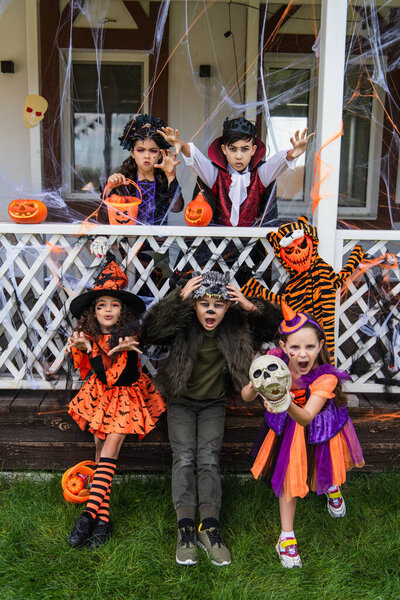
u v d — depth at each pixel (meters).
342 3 3.12
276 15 6.06
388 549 2.81
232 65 6.16
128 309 3.06
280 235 3.14
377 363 3.55
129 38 6.08
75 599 2.49
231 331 2.98
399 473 3.46
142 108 6.30
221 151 3.68
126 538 2.87
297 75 6.27
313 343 2.68
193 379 3.04
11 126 6.17
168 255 3.38
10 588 2.53
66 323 3.43
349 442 2.82
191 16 6.05
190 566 2.66
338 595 2.52
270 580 2.61
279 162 3.58
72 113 6.28
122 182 3.64
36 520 3.01
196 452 3.01
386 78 6.34
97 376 3.00
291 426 2.71
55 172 6.28
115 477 3.45
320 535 2.93
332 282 3.19
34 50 5.96
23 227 3.28
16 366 3.74
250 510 3.10
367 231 3.40
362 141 6.55
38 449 3.43
